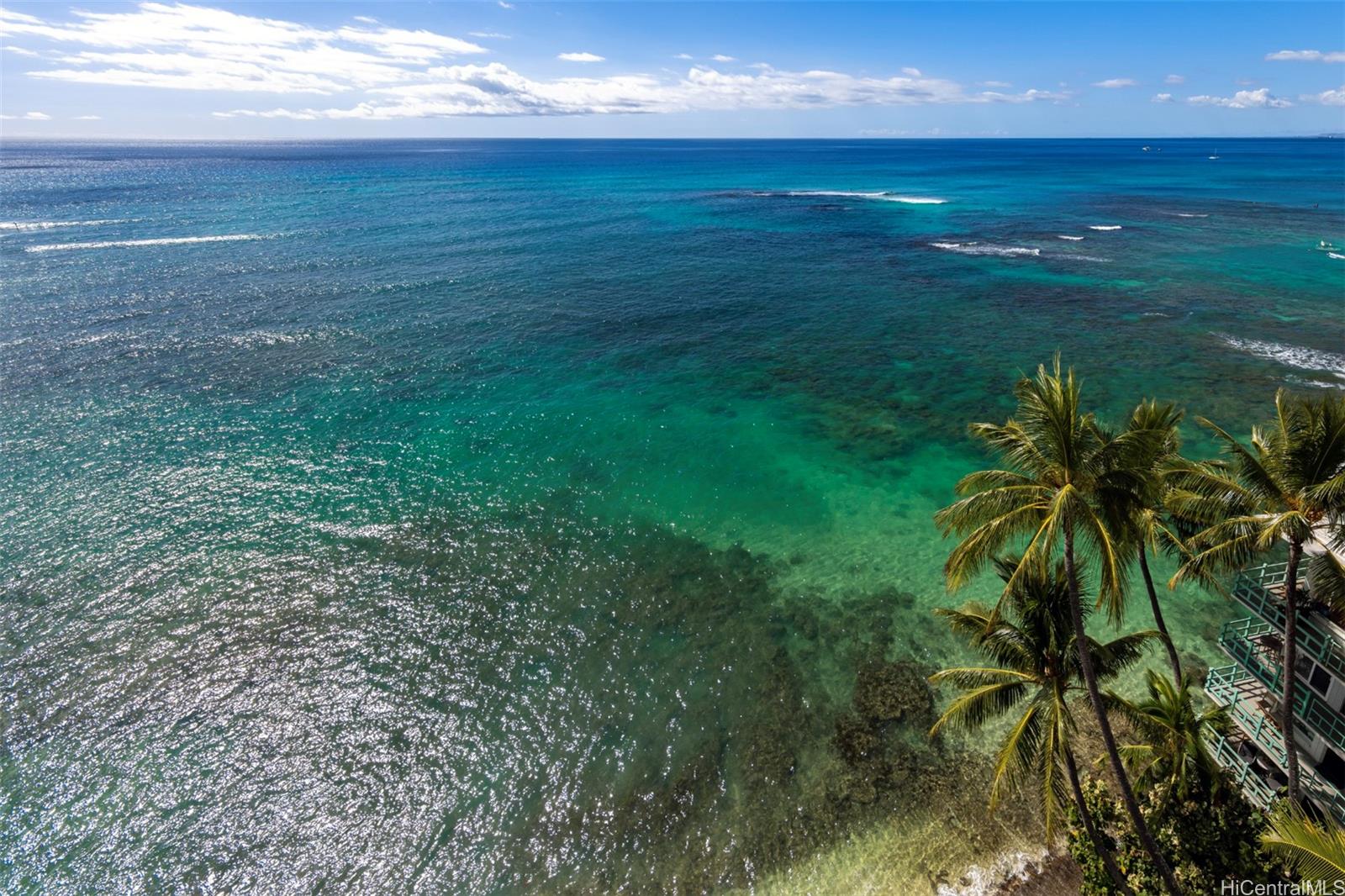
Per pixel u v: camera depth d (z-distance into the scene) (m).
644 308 59.44
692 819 18.39
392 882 17.08
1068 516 12.84
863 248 82.44
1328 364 45.69
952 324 55.19
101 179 144.75
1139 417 16.16
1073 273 69.50
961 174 180.00
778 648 23.77
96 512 30.19
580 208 110.94
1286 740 14.20
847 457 35.75
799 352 49.84
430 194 123.38
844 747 20.12
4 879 16.95
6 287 59.19
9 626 23.97
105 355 46.38
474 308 58.25
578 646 23.84
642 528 29.98
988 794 18.52
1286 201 116.50
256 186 132.50
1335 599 13.26
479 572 27.12
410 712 21.27
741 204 118.56
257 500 31.31
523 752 20.14
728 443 37.09
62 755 19.80
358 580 26.52
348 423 38.50
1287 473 13.41
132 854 17.50
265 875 17.14
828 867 17.16
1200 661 22.44
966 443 37.19
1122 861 15.76
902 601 25.89
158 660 22.84
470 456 35.41
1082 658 13.44
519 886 17.02
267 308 56.47
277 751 20.06
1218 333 51.88
